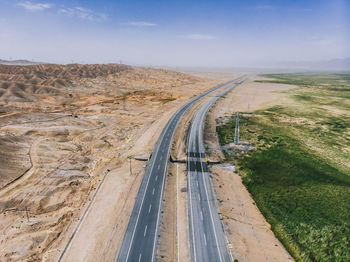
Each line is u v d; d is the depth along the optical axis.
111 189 54.22
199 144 80.81
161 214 47.06
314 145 80.12
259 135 89.06
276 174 62.66
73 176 58.88
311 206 48.81
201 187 56.22
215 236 41.81
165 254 38.22
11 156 63.00
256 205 51.56
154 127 97.50
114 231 42.09
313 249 38.97
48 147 72.69
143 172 62.34
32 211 46.72
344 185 56.53
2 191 51.38
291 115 116.56
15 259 36.28
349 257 36.59
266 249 39.44
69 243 39.53
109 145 80.38
